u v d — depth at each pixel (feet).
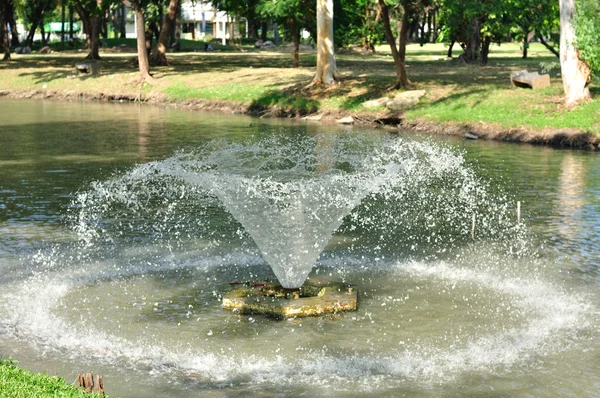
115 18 350.84
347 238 53.93
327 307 38.86
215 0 198.39
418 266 47.14
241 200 53.11
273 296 40.45
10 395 24.23
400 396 30.27
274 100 135.64
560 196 67.31
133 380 31.55
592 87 115.24
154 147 95.86
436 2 133.59
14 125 118.93
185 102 147.64
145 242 52.24
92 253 49.47
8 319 37.99
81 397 24.76
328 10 138.10
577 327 37.35
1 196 66.80
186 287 42.83
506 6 140.36
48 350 34.47
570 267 46.88
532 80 119.44
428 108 119.14
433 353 34.30
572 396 30.45
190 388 30.89
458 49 270.46
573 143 98.68
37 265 46.83
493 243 52.65
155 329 36.86
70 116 131.23
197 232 55.06
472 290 42.52
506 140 104.32
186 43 306.55
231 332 36.45
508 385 31.30
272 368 32.78
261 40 313.53
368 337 35.91
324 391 30.71
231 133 109.19
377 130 114.11
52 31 399.65
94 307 39.68
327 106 129.59
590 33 106.83
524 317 38.55
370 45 237.45
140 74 163.84
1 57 230.48
